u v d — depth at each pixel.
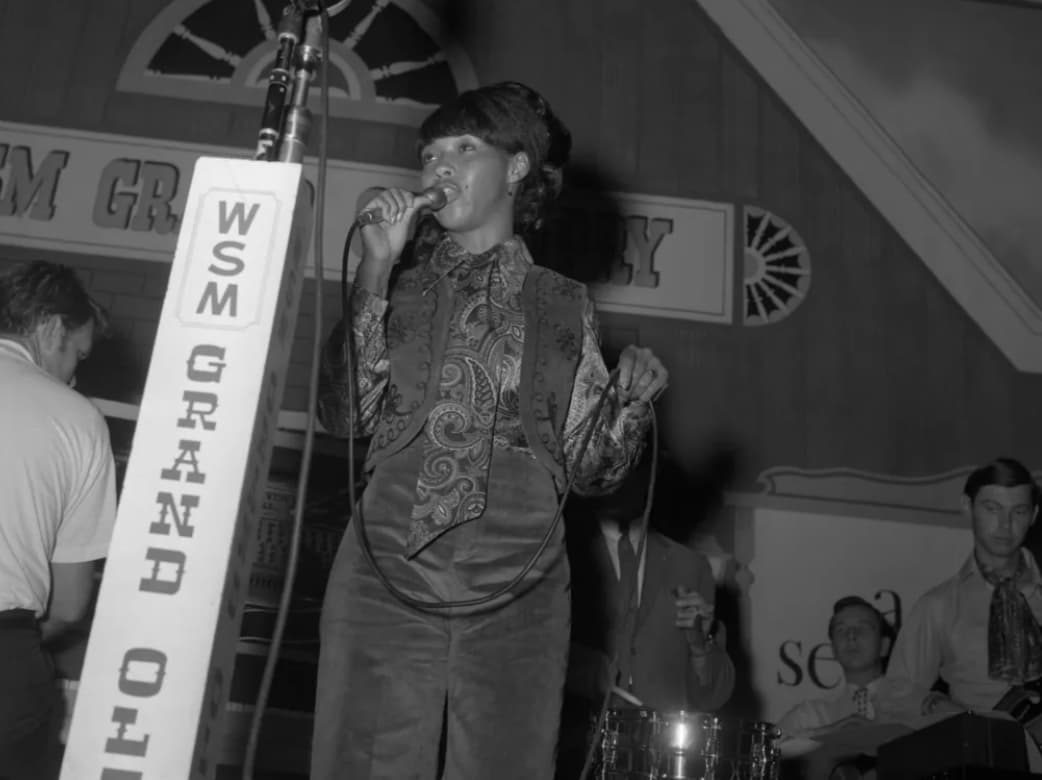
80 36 4.64
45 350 3.07
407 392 1.99
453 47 4.76
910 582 4.34
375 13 4.75
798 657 4.22
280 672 3.80
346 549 1.94
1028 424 4.58
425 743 1.84
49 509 2.49
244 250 1.54
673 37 4.91
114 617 1.39
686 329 4.55
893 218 4.78
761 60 4.92
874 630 4.26
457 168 2.15
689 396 4.47
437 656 1.87
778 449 4.45
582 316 2.11
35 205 4.41
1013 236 4.80
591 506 4.11
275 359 1.54
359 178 4.53
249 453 1.46
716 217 4.70
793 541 4.34
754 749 2.36
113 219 4.43
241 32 4.71
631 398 2.06
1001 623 4.28
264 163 1.59
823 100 4.89
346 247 2.00
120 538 1.42
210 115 4.59
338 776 1.81
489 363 2.01
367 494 1.96
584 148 4.72
